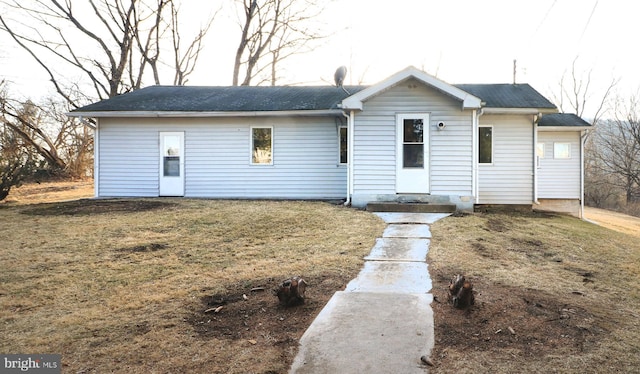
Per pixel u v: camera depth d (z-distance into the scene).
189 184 12.41
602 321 3.59
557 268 5.43
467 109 9.85
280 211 9.23
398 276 4.82
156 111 11.84
